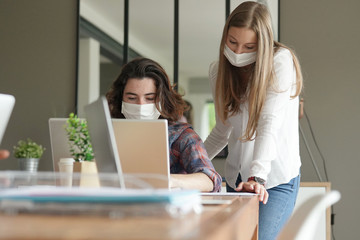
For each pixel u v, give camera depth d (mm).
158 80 2316
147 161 1678
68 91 4938
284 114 2330
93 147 1518
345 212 4453
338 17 4578
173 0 4801
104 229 587
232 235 759
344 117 4520
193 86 4703
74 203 747
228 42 2334
